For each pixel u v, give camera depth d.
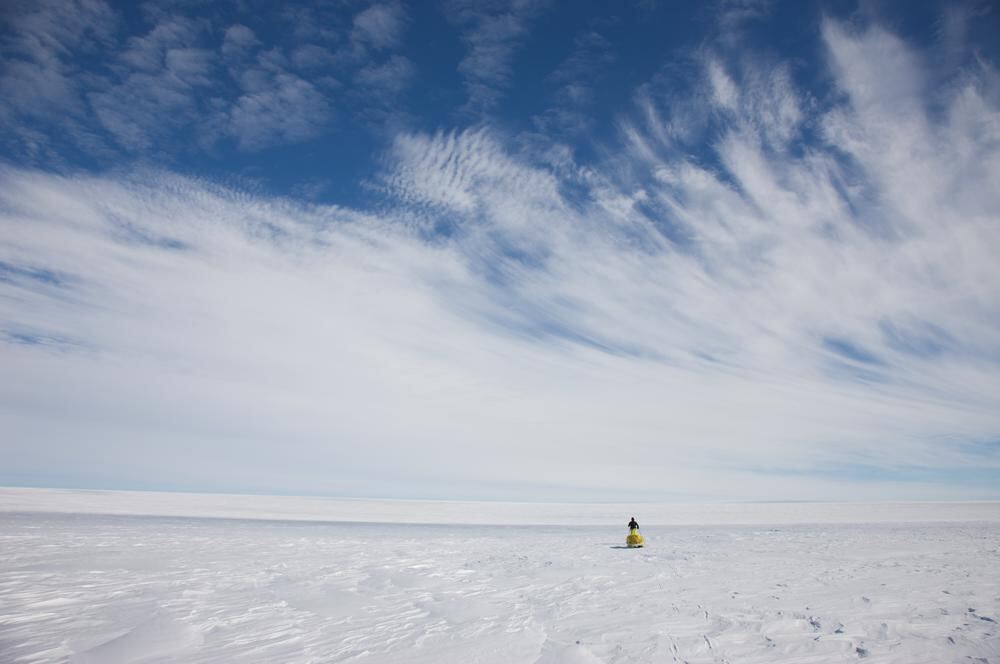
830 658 6.92
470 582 13.36
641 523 45.56
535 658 7.20
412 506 75.31
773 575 14.02
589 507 79.00
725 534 30.33
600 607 10.33
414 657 7.27
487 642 7.94
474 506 78.06
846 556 17.97
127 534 23.27
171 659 7.15
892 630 8.16
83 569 14.02
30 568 14.04
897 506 71.62
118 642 7.83
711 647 7.50
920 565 15.35
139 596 10.91
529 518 54.66
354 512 56.06
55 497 56.62
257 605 10.34
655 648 7.51
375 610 10.08
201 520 35.44
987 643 7.41
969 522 40.06
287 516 46.16
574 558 18.45
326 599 11.05
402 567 15.86
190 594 11.22
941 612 9.28
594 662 6.98
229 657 7.24
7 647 7.62
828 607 9.86
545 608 10.29
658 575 14.39
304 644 7.84
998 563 15.62
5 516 32.28
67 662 7.04
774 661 6.85
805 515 56.62
